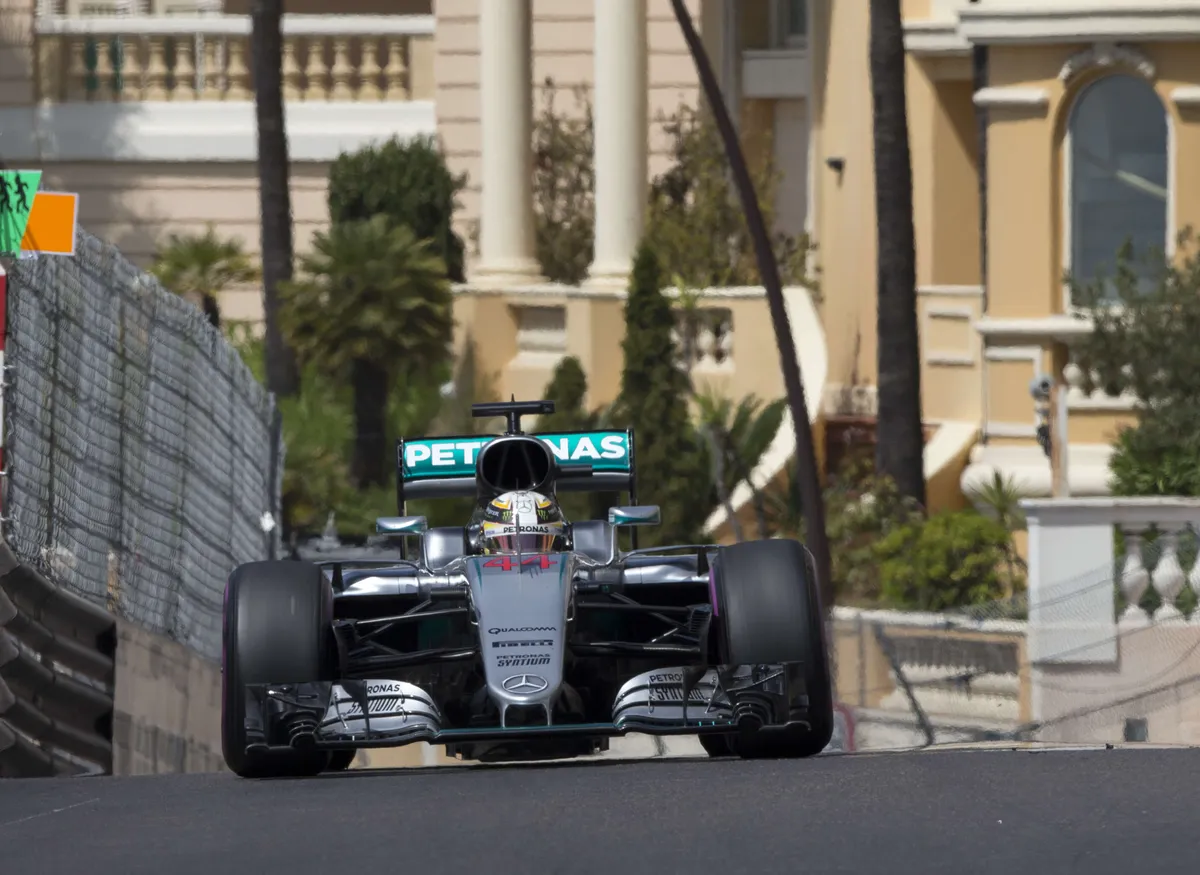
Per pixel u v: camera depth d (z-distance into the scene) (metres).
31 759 41.56
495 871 21.77
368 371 92.38
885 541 75.00
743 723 31.23
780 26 110.62
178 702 55.12
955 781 27.72
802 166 110.75
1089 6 82.94
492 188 101.81
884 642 61.41
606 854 22.53
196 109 117.69
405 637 36.78
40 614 44.09
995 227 86.12
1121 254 76.81
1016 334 85.38
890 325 81.44
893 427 81.31
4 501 43.34
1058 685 61.16
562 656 31.20
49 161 118.00
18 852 24.59
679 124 110.88
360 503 87.75
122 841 25.00
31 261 45.19
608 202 98.25
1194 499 64.94
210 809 27.80
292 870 22.30
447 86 115.88
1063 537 65.12
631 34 98.06
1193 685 60.75
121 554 51.84
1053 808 24.81
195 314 59.91
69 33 117.75
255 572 32.34
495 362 99.75
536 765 35.53
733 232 104.19
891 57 81.31
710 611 33.19
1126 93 83.88
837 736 60.38
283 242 95.19
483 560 33.12
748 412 89.44
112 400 51.38
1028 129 85.31
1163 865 20.89
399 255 90.88
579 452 36.72
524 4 101.81
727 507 86.06
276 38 95.06
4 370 42.94
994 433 86.50
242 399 67.06
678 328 96.94
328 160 116.38
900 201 81.50
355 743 30.73
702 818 24.80
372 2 127.94
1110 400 83.25
